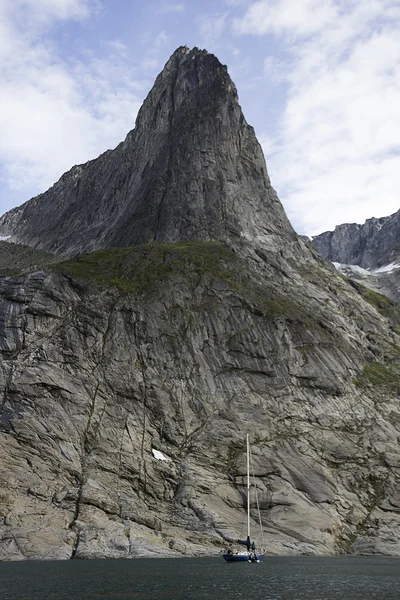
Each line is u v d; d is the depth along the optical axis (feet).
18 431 300.40
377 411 376.89
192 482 304.30
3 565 238.89
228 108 583.58
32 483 282.15
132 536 271.49
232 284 419.13
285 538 294.87
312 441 338.75
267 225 545.03
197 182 534.37
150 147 618.85
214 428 334.65
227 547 279.49
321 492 316.19
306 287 485.97
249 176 569.64
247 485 297.53
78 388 326.24
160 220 520.83
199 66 631.56
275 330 394.32
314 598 179.52
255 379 367.25
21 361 332.19
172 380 348.79
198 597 177.27
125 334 359.66
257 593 185.88
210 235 504.84
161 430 327.26
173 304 386.73
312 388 375.86
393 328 506.07
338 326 451.12
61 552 256.93
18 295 364.58
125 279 400.26
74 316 361.51
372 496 325.42
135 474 302.45
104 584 194.29
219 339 379.14
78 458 301.63
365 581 211.20
